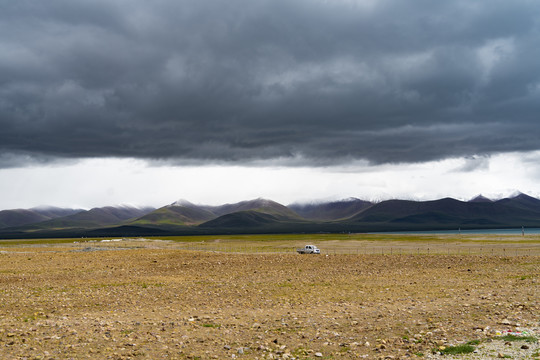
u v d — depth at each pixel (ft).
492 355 64.49
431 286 150.51
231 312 110.32
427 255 272.51
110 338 83.35
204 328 91.09
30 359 70.13
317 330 86.28
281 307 116.47
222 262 255.50
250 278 187.32
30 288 164.14
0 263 275.80
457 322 87.51
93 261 279.49
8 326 95.45
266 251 400.88
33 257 315.78
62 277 200.13
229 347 75.87
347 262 244.83
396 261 241.14
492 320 87.76
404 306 110.11
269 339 80.69
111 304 126.72
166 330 89.71
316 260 257.34
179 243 591.37
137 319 102.58
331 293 140.15
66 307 122.62
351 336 81.05
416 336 77.66
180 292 148.77
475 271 193.47
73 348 76.38
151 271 224.74
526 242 459.32
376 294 135.85
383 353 69.56
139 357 71.41
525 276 167.63
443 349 68.64
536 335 73.67
